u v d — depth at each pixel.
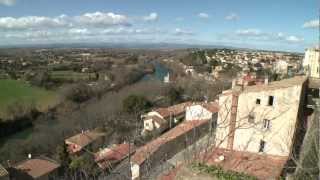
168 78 79.88
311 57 30.97
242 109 24.45
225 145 23.05
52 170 32.84
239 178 15.23
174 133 26.62
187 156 9.02
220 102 25.11
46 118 59.03
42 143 45.03
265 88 24.70
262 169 18.78
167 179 8.59
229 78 75.00
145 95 64.19
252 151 24.05
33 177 31.38
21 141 48.56
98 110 53.62
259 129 23.69
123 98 59.38
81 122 47.81
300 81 25.62
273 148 23.75
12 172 32.31
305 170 11.33
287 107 23.77
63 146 35.00
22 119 58.28
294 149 20.45
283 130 23.75
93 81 89.00
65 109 63.12
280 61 103.75
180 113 47.78
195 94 50.50
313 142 13.52
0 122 53.94
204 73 95.19
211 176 11.09
